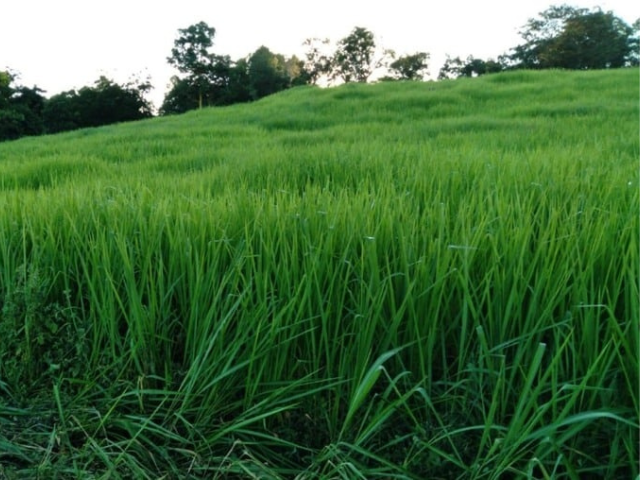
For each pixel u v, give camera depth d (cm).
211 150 785
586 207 257
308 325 221
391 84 1878
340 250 236
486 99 1423
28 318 241
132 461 197
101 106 5416
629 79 1539
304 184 457
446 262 209
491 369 190
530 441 181
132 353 226
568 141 686
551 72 1833
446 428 192
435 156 468
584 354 191
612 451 175
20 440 215
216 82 6175
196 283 233
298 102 1667
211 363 222
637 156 507
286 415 212
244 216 275
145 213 302
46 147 1076
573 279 210
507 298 210
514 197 302
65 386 237
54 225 291
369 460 198
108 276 234
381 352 211
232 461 197
